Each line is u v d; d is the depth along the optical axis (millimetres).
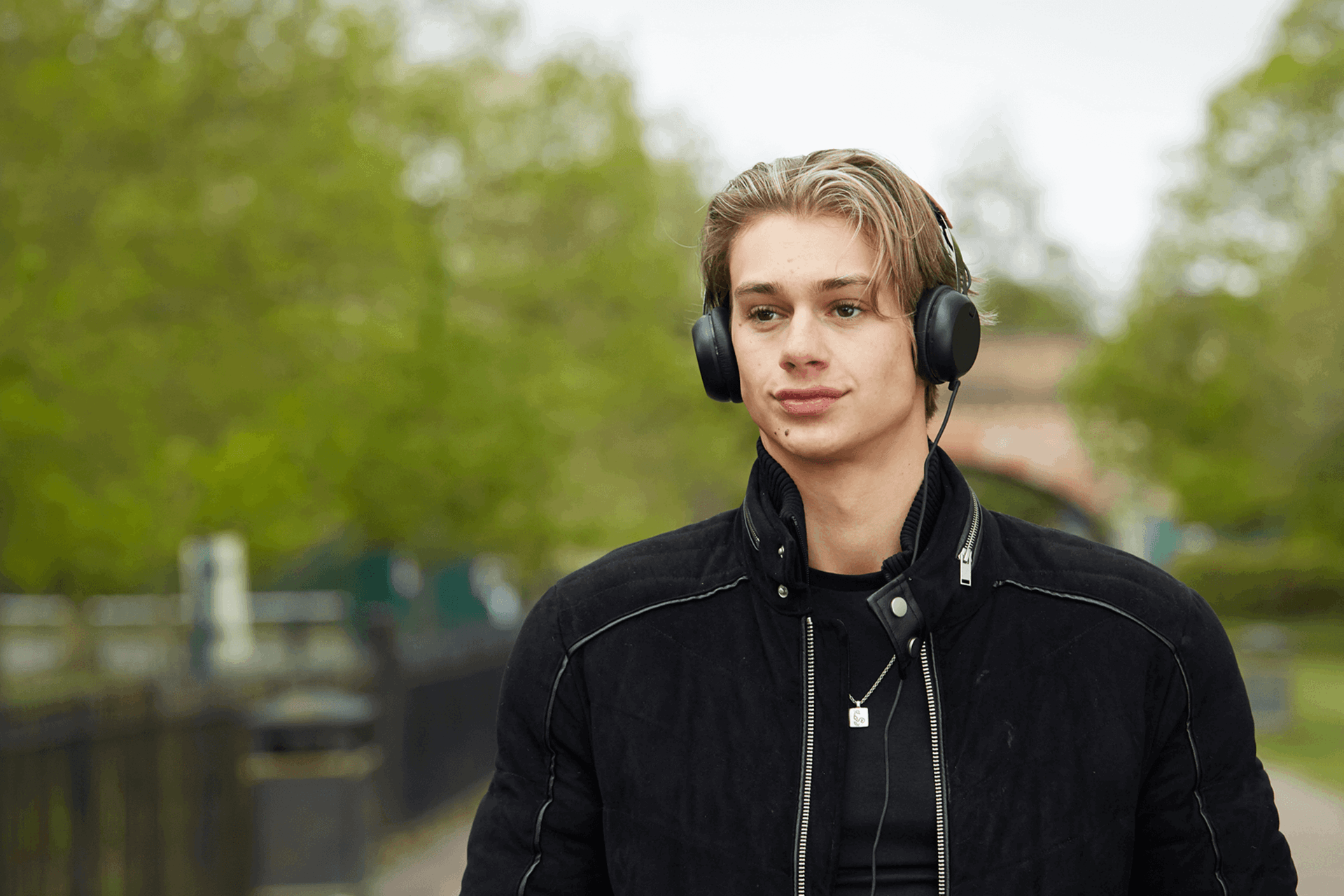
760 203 1530
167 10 13891
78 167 12828
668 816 1521
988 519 1590
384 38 17125
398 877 7484
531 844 1611
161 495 14242
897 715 1518
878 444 1550
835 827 1480
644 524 24078
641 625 1590
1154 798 1558
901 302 1527
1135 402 31109
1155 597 1558
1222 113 29547
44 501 12531
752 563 1585
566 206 22953
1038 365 40062
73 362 12273
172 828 5348
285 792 6309
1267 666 15750
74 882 4477
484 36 21812
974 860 1464
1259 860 1545
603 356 22984
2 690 9742
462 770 10164
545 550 21844
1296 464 26672
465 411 18812
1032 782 1487
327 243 15148
